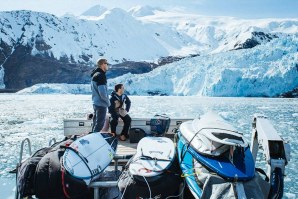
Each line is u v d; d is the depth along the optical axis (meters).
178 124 7.26
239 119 25.88
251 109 37.75
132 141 6.70
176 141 5.52
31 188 4.30
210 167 3.84
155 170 4.16
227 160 3.90
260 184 3.74
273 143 3.93
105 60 6.16
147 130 7.08
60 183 4.12
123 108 6.89
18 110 33.56
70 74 196.62
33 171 4.39
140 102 52.56
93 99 6.20
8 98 65.19
